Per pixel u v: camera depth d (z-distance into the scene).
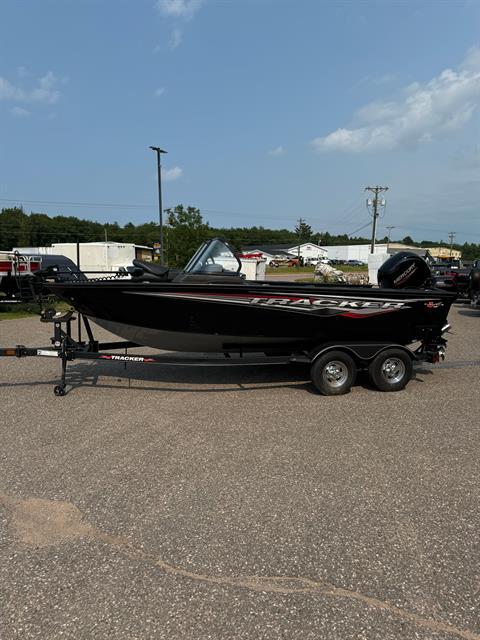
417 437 4.29
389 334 5.94
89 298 5.43
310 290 5.50
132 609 2.20
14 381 6.21
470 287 15.20
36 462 3.74
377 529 2.83
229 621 2.13
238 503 3.13
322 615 2.17
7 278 14.27
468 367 7.07
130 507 3.07
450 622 2.13
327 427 4.55
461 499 3.19
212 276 5.60
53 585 2.36
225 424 4.63
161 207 28.97
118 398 5.49
